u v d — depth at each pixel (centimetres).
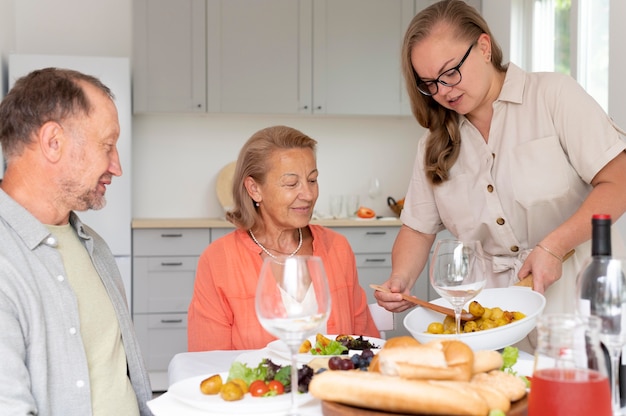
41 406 133
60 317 139
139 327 439
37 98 141
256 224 202
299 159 195
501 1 463
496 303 160
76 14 475
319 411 109
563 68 413
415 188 219
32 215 141
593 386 86
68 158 143
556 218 199
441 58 183
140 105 455
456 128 203
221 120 495
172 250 439
